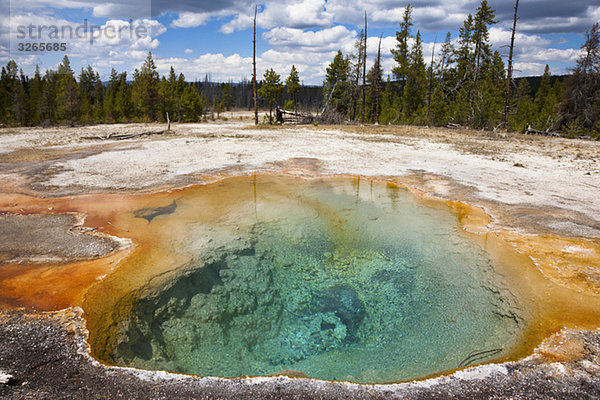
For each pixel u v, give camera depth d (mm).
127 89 43625
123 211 8406
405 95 38969
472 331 4906
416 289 6121
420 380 3703
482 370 3846
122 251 6434
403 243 7523
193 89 47938
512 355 4168
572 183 10812
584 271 5824
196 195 9789
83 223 7602
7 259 5934
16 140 18766
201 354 4781
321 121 32219
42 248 6379
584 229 7430
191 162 13516
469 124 28484
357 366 4504
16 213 8070
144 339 4738
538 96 46312
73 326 4328
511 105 29875
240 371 4531
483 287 5750
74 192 9680
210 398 3354
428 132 24438
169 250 6621
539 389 3512
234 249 7000
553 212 8422
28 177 11000
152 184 10602
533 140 20516
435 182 11156
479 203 9242
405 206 9344
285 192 10312
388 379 4125
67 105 34406
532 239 7070
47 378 3506
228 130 25641
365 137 21172
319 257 7238
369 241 7699
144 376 3627
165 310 5246
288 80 44031
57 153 15047
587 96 26359
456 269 6387
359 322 5559
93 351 4016
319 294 6277
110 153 15102
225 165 13125
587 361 3912
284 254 7234
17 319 4387
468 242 7180
